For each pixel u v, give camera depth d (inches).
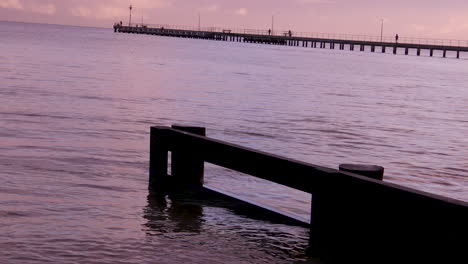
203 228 317.7
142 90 1223.5
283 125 831.1
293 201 406.0
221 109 976.9
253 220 338.0
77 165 471.5
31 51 2618.1
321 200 282.7
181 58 2834.6
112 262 259.4
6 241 278.4
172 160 405.7
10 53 2332.7
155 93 1176.8
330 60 3816.4
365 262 260.2
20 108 816.9
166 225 319.3
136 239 292.4
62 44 3772.1
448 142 762.2
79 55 2554.1
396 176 526.0
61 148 543.5
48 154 510.6
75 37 6033.5
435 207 229.6
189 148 379.9
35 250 269.0
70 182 409.1
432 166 585.0
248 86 1498.5
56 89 1120.2
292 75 2085.4
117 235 297.1
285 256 278.8
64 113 799.1
